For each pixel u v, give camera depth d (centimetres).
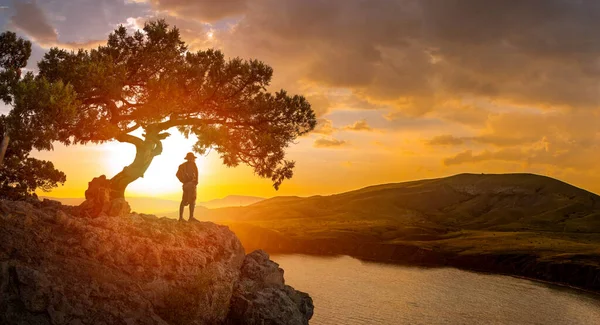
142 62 2934
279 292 2686
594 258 13062
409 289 10588
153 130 2830
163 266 2202
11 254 1797
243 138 3111
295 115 3152
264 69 2956
